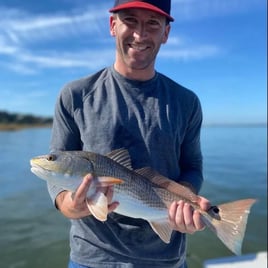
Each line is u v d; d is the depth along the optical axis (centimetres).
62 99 83
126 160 79
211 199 419
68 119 83
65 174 76
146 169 80
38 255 240
